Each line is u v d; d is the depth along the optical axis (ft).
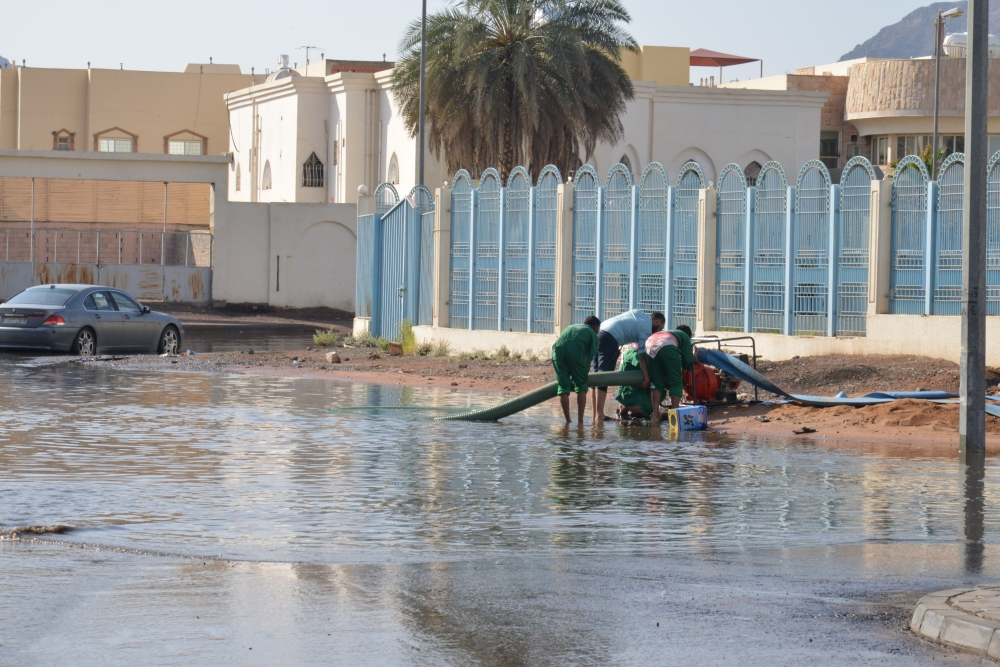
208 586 25.32
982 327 47.93
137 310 99.81
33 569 26.58
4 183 227.61
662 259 83.82
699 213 81.35
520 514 33.96
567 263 90.07
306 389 72.49
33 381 72.69
